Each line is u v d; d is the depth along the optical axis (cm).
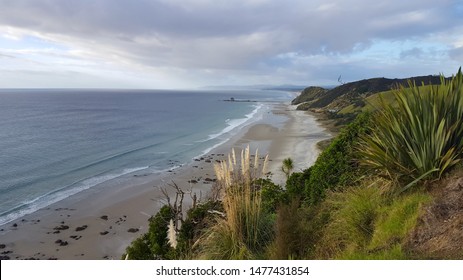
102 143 4994
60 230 2077
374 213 492
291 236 514
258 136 5244
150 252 860
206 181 2964
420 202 446
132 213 2322
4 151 4334
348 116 6962
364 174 643
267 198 784
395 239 408
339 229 495
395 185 528
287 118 8188
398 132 548
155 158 3938
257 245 561
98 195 2681
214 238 579
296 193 803
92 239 1966
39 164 3672
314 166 858
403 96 569
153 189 2788
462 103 541
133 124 7419
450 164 498
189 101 18062
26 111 10669
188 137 5444
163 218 910
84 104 14838
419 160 517
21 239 1962
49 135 5712
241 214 576
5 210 2386
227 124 7150
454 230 375
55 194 2717
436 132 516
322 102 11225
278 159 3531
